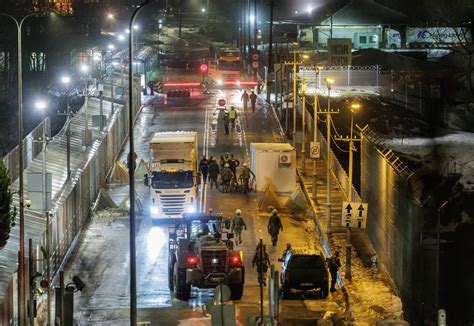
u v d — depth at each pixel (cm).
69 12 18238
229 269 5869
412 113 12444
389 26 19088
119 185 9188
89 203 8188
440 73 14662
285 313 5709
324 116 12075
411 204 5950
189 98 13988
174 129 11812
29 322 5097
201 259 5844
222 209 8338
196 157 8350
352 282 6391
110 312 5778
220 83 15450
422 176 7806
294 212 8294
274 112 12862
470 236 6656
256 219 8031
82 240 7438
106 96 12762
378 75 14138
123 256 7044
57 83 14188
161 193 7856
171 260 6175
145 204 8500
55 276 6400
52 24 14688
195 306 5878
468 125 12219
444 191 7450
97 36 18138
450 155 9675
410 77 14425
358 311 5709
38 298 5703
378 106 12712
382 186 7019
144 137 11419
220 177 9275
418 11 18950
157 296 6109
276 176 8706
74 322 5356
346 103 12781
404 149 10094
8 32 14288
